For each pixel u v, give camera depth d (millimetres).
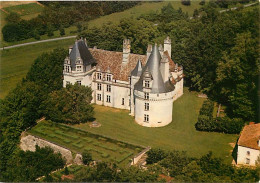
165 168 84125
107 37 161500
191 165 81188
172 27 179500
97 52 129500
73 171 89688
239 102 112188
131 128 110125
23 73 161875
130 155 95312
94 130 109250
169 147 98688
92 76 126188
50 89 125375
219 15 175250
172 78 121750
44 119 119312
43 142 105188
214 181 74562
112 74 121938
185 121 114312
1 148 103312
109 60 126000
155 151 90188
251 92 117688
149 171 82750
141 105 109875
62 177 87125
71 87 114812
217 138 103688
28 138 108688
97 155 95500
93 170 83375
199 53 137375
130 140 102875
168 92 107875
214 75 132500
